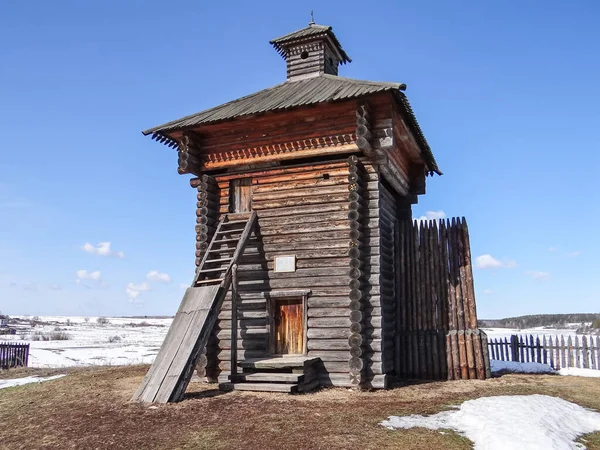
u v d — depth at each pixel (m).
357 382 13.55
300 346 14.78
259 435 8.91
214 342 15.41
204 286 13.93
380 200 15.86
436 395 12.71
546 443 7.84
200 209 16.20
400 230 18.02
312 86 17.14
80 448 8.57
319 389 13.45
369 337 14.06
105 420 10.19
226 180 16.55
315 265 14.82
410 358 16.45
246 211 16.34
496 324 75.25
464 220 17.42
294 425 9.49
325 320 14.38
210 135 16.75
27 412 11.18
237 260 14.45
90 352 32.28
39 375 18.38
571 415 9.81
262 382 13.19
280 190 15.71
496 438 8.16
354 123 14.88
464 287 16.88
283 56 20.25
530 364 18.81
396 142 16.92
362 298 14.20
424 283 17.27
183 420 10.02
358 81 16.16
